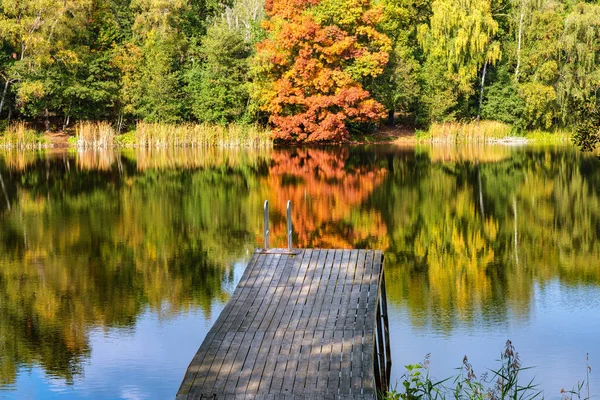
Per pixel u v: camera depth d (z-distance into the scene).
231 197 26.94
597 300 14.23
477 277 16.11
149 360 11.59
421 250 18.77
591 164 36.41
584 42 49.69
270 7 51.88
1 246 19.25
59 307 14.23
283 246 19.02
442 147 47.06
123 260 17.77
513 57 54.16
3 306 14.33
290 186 29.73
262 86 48.16
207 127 48.28
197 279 16.08
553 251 18.52
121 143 46.91
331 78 48.47
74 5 45.16
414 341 12.10
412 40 55.88
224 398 8.05
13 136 44.34
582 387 10.29
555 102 51.22
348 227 21.59
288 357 8.75
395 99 50.75
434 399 9.52
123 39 51.88
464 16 50.59
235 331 9.37
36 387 10.66
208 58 49.16
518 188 28.86
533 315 13.39
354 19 48.47
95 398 10.25
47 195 27.36
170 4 50.16
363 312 9.73
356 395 8.03
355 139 51.28
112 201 26.03
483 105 53.66
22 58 44.22
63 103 47.03
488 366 11.02
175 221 22.44
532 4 53.09
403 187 29.38
